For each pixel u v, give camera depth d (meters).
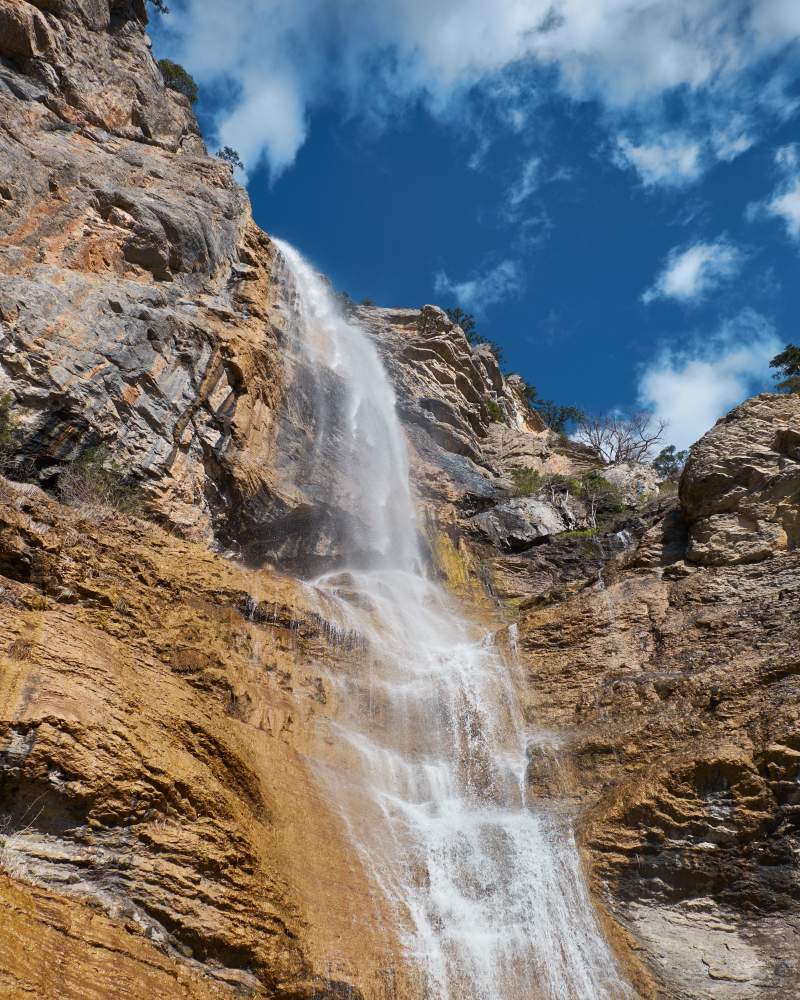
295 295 31.80
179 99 34.44
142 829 9.80
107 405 19.47
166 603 14.87
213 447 21.39
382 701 16.52
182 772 10.51
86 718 10.08
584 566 26.48
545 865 13.34
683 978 11.88
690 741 14.45
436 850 13.38
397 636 19.66
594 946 12.30
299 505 22.62
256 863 10.62
